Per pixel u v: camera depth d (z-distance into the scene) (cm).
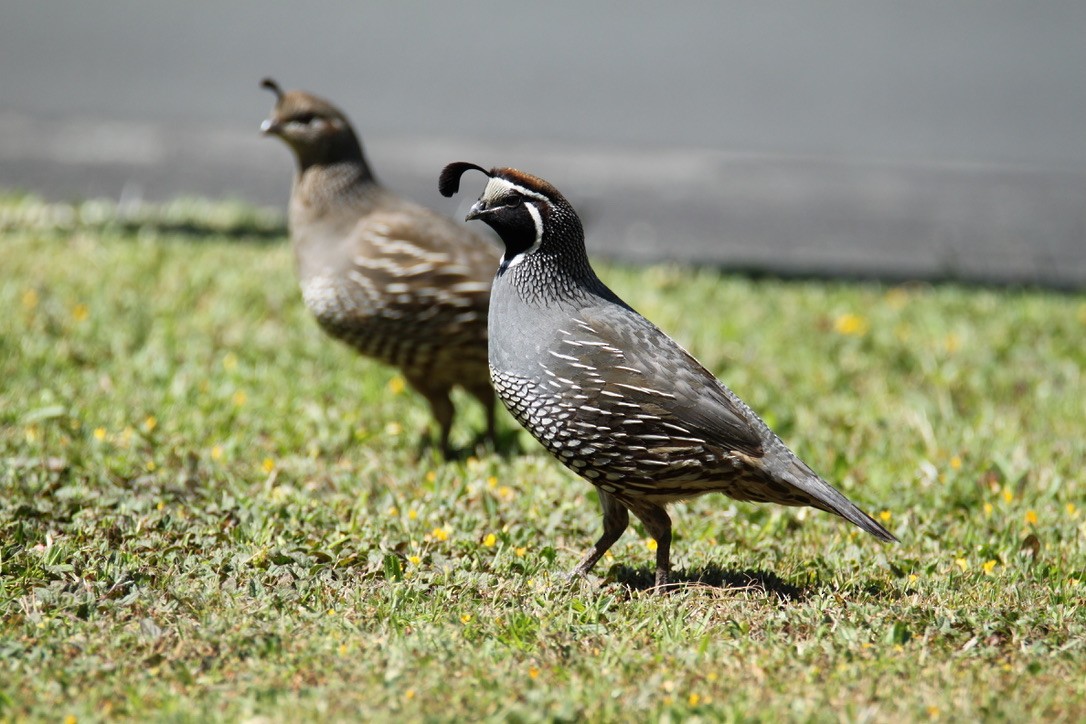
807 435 1304
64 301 1584
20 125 3219
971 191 3175
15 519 952
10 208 2159
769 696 714
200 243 1944
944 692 717
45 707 676
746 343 1647
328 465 1169
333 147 1273
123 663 731
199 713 671
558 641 782
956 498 1118
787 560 973
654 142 3525
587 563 945
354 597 841
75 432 1173
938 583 916
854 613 842
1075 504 1127
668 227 2642
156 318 1558
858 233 2688
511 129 3528
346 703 683
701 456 882
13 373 1327
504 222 912
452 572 901
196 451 1159
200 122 3412
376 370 1455
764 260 2369
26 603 808
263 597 834
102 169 2805
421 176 2916
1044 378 1546
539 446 1274
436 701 693
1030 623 828
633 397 878
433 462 1221
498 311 927
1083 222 2878
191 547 927
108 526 949
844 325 1708
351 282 1222
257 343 1499
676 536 1030
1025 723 681
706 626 816
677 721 680
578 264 923
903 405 1417
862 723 677
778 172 3284
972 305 1869
